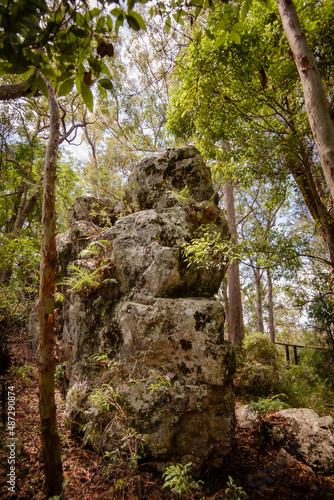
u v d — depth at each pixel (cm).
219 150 571
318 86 201
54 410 221
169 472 240
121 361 309
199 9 166
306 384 520
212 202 354
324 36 362
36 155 848
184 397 282
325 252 918
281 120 514
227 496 238
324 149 193
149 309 309
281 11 224
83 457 282
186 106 483
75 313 379
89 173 838
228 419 287
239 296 872
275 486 266
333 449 300
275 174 503
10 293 401
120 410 261
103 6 124
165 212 356
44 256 226
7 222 798
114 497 235
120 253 351
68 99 704
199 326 298
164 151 389
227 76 430
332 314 492
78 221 441
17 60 120
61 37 124
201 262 333
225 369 287
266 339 598
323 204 563
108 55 136
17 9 104
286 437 329
